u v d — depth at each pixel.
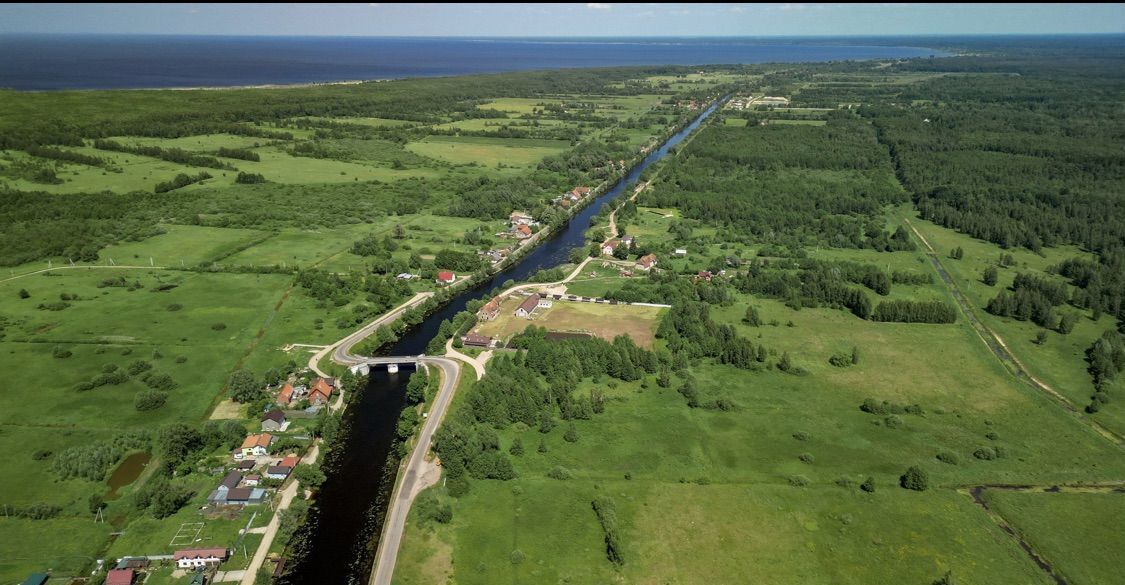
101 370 174.38
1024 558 117.56
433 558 116.75
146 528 122.50
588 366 178.12
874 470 140.75
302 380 172.75
